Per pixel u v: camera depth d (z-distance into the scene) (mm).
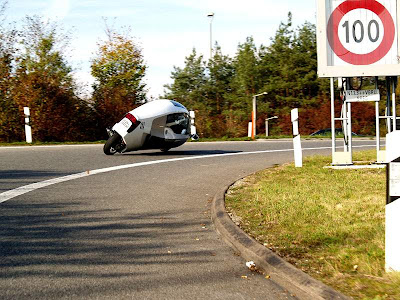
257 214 6719
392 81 10703
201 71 58719
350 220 6223
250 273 4703
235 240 5520
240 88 57750
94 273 4609
